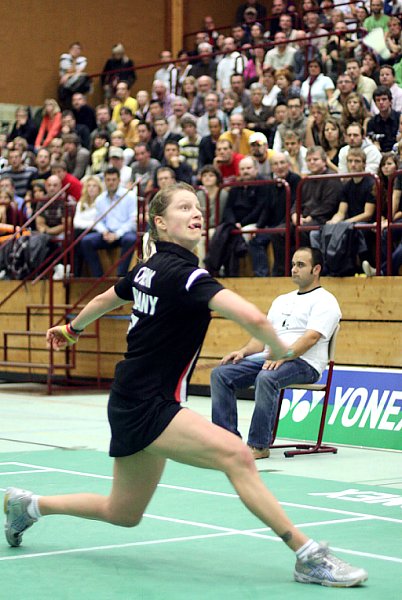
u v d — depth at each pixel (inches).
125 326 723.4
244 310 212.7
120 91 1024.9
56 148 892.0
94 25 1171.9
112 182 720.3
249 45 941.2
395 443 441.1
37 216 775.7
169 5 1205.7
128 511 238.1
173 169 728.3
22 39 1134.4
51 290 705.6
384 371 454.0
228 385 414.6
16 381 800.3
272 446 437.4
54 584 225.3
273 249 624.7
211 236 657.6
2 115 1122.7
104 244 719.1
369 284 573.0
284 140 705.0
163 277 223.3
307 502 324.2
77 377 757.9
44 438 478.0
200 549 260.4
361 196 584.1
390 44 824.3
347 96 753.0
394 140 690.2
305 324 424.5
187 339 225.0
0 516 301.0
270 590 220.1
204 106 918.4
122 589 221.3
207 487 351.3
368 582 227.0
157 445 222.5
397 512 308.2
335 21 957.8
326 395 434.6
